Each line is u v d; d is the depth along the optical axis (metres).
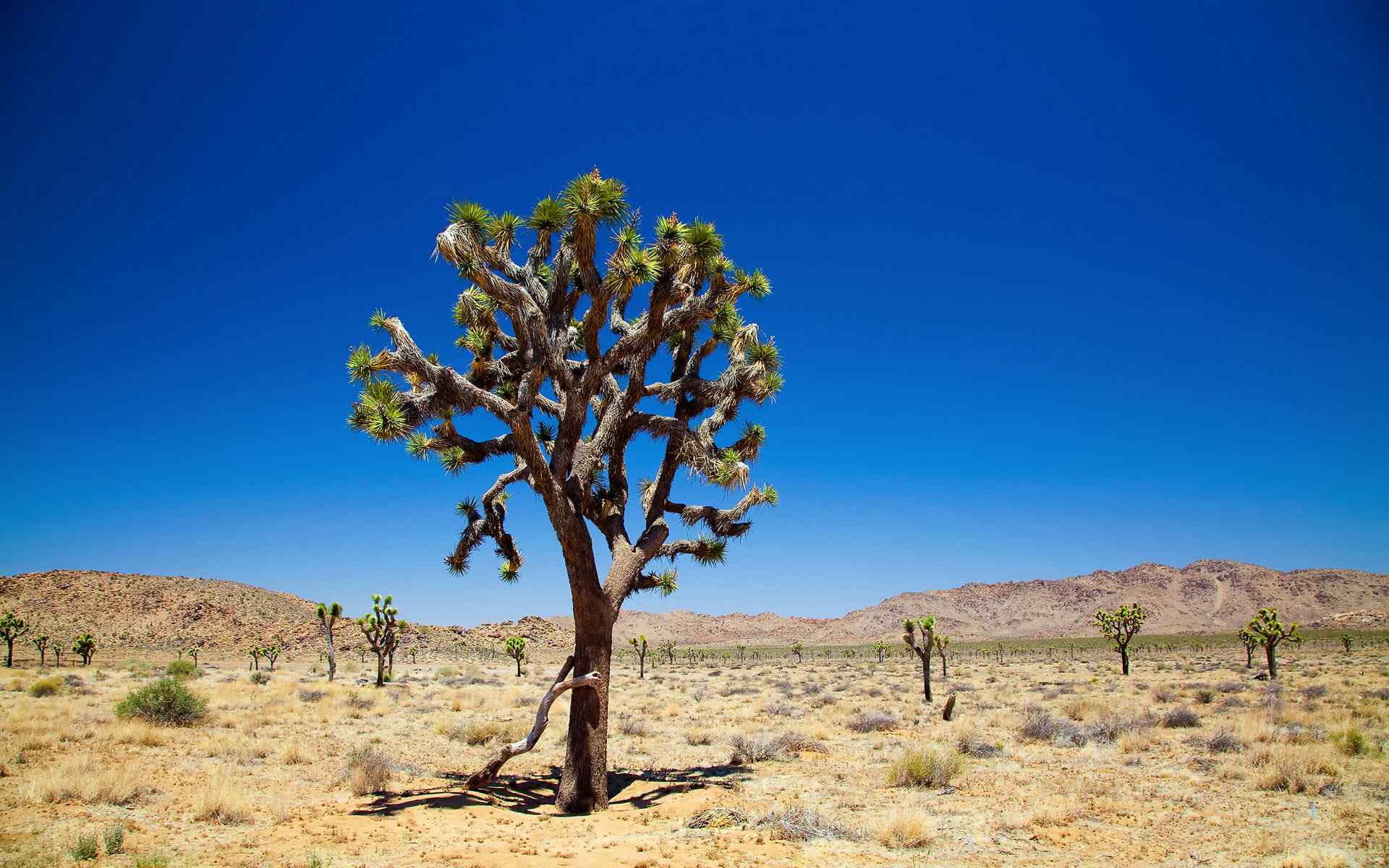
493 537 13.61
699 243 10.59
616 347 11.20
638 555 12.25
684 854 8.37
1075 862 8.19
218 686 33.84
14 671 38.12
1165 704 26.33
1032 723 18.69
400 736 20.02
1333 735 15.70
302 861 8.00
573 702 11.38
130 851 8.21
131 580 109.75
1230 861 8.19
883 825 9.29
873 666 70.31
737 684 46.06
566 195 10.28
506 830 9.67
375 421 9.89
